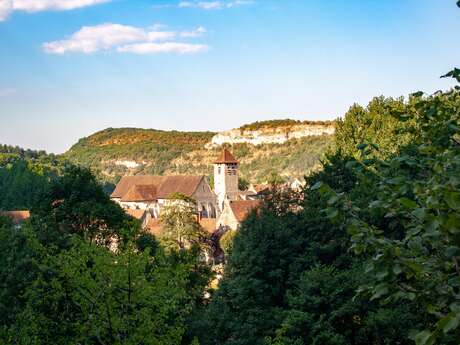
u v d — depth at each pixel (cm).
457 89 905
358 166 796
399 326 2464
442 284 735
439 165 745
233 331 3228
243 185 18025
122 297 1492
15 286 2517
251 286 3378
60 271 1517
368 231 750
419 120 939
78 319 1527
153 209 13425
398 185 763
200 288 3650
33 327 1447
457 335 676
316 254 3616
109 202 5016
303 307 2916
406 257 744
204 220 9425
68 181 4869
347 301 2794
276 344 2538
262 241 3578
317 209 3712
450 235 695
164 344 1541
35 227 4038
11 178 16438
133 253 1504
